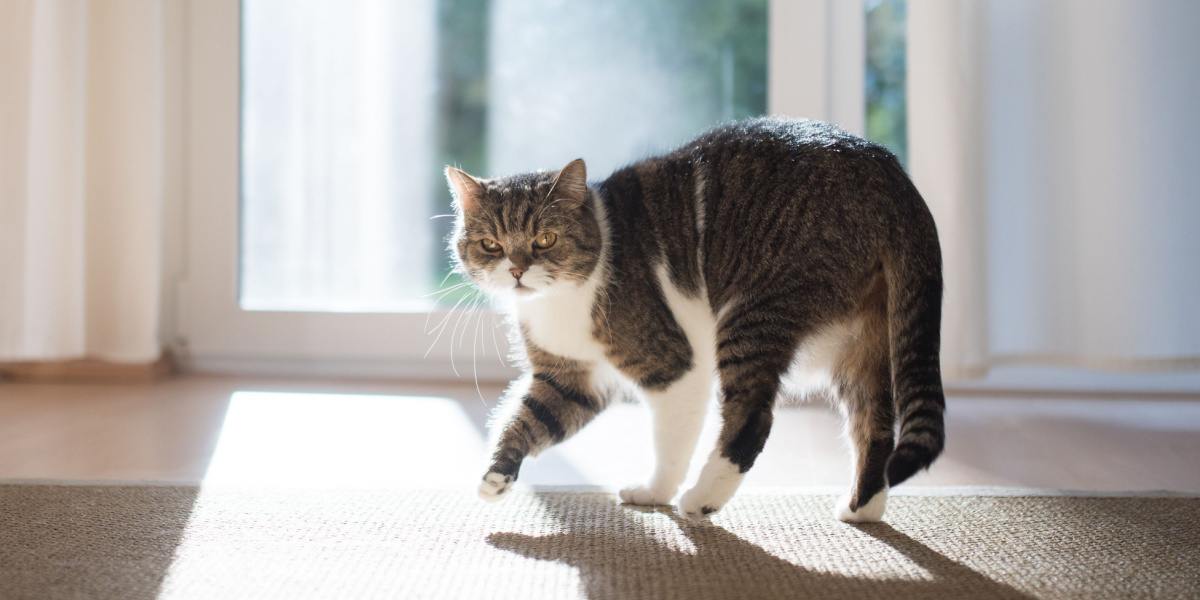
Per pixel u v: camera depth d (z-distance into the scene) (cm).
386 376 328
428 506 173
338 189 329
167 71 326
